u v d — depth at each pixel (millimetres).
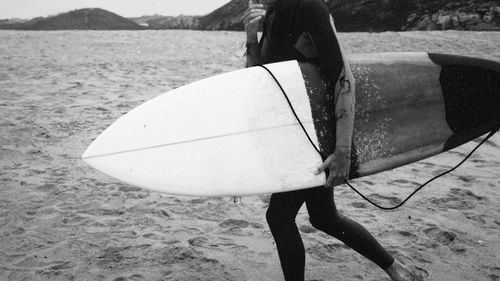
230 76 1890
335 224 1792
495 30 23344
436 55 1991
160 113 1937
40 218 2809
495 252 2455
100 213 2910
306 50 1706
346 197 3268
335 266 2305
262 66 1758
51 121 5086
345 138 1536
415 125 1864
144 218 2854
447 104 1933
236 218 2875
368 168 1752
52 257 2342
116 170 1849
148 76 8125
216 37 16594
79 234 2605
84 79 7723
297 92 1716
